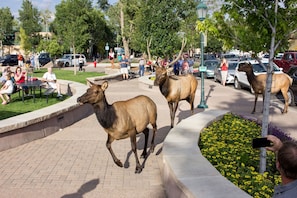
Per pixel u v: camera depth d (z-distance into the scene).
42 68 41.00
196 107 13.69
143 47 26.61
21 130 8.16
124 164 6.84
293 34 5.82
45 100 13.98
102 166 6.73
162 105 14.03
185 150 5.91
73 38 31.73
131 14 49.75
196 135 7.00
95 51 77.38
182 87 9.76
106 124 5.81
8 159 7.14
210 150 6.25
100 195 5.42
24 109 11.70
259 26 5.66
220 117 9.18
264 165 5.50
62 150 7.78
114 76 24.33
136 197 5.34
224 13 5.84
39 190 5.60
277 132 7.70
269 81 5.61
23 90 13.40
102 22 67.88
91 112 12.38
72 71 34.31
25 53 52.19
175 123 10.59
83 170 6.51
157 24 25.09
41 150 7.77
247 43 5.71
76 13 57.25
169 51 25.55
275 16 5.35
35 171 6.46
